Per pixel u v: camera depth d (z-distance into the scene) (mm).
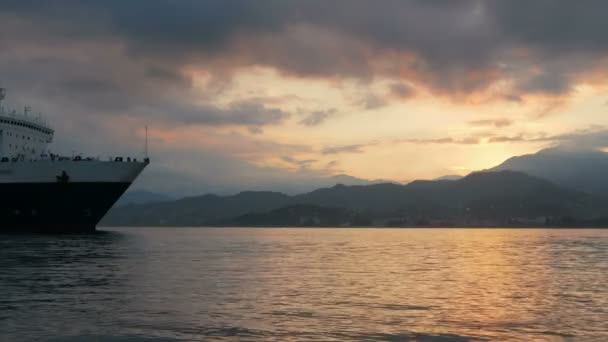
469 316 31453
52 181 99625
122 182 104500
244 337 26250
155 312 31703
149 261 65000
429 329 28234
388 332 27500
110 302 34844
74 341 25375
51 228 103688
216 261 68312
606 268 61531
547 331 28062
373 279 48906
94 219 105938
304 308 33438
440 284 45688
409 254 87938
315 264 65375
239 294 38844
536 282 47656
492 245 125312
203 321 29438
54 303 34344
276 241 147625
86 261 61844
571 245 125375
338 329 27984
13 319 29594
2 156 105188
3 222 102312
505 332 27781
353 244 129500
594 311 33250
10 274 49094
